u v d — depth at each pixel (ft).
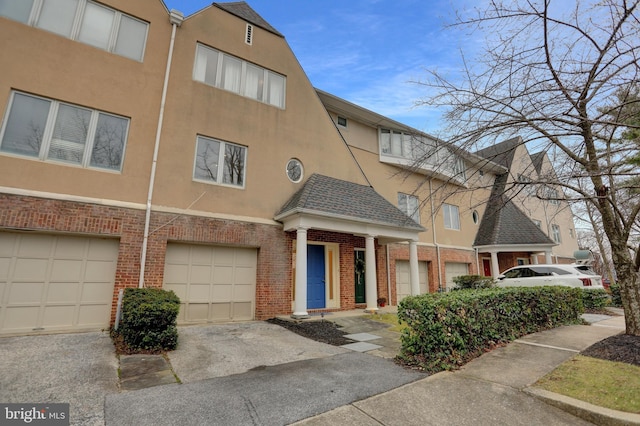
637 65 14.08
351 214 33.96
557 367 16.56
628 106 17.16
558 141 18.57
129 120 27.12
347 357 19.48
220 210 30.37
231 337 23.68
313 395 13.65
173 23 30.63
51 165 23.49
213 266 29.96
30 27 24.23
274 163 34.91
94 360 17.53
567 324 28.73
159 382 14.93
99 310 24.32
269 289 31.71
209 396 13.41
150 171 27.25
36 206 22.49
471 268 58.18
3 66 22.90
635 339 19.44
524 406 12.81
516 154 59.62
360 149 47.32
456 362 17.29
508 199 20.92
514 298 23.93
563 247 77.46
